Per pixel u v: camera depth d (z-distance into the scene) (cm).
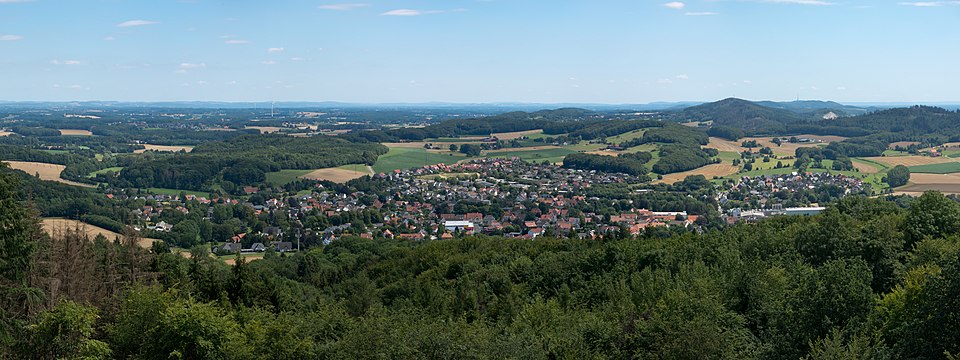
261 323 4581
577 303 6575
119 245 7688
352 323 4903
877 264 5869
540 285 7862
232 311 4834
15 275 5100
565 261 8219
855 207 8962
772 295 4825
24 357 4100
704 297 4412
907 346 3556
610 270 7588
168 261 9488
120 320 4425
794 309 4019
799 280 4456
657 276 6141
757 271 5278
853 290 3922
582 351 4325
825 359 3366
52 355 4088
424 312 6462
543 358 4178
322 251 16138
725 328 4191
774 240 7062
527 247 11156
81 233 7531
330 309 5428
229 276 6706
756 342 4241
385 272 11731
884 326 3859
